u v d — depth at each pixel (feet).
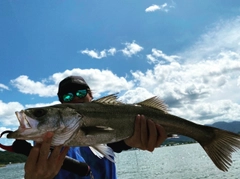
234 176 14.71
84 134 2.60
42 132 2.37
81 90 3.46
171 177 16.87
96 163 3.21
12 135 2.28
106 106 2.82
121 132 2.77
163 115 3.03
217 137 3.15
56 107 2.53
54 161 2.20
